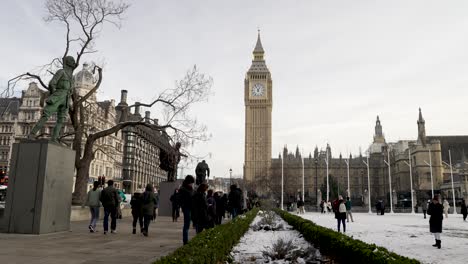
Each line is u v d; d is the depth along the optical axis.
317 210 68.50
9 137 73.38
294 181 114.69
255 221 25.53
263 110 152.12
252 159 147.62
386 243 16.30
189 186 11.46
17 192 13.18
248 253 11.77
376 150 172.00
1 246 10.02
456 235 20.23
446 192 95.38
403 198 91.69
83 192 24.38
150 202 14.15
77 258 8.53
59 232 14.09
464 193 87.38
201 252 7.05
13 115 74.62
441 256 12.59
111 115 80.44
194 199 11.48
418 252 13.58
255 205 45.28
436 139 109.88
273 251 11.55
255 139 149.62
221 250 9.11
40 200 13.09
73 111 24.56
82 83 47.91
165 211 30.67
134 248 10.52
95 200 14.73
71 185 15.21
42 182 13.20
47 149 13.41
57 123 15.03
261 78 154.00
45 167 13.30
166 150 31.14
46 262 7.86
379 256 7.64
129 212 28.34
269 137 149.38
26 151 13.45
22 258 8.25
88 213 22.47
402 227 26.16
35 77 21.98
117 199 14.70
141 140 101.75
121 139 89.88
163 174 134.88
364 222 32.69
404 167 114.81
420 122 107.56
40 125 14.22
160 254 9.46
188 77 27.25
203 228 13.13
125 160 93.50
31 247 10.00
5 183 29.95
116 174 87.88
